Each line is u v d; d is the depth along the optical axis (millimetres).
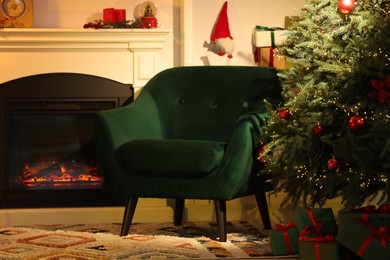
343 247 2914
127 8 5000
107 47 4812
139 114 4207
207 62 4992
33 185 4848
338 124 3684
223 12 4891
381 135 3232
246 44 5023
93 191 4863
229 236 4004
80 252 3414
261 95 4270
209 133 4324
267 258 3203
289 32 4043
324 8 3854
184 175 3816
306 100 3721
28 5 4789
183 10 4934
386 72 3451
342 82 3598
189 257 3320
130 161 3863
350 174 3475
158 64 4867
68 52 4816
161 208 4801
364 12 3529
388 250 2736
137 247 3582
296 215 3168
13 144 4852
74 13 4957
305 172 3693
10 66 4777
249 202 4840
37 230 4191
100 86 4855
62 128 4922
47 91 4820
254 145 3846
